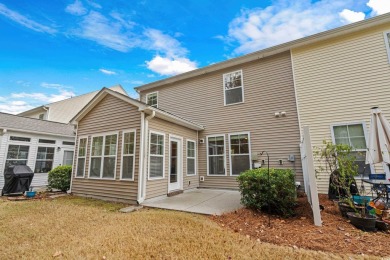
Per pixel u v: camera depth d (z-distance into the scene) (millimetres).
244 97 8750
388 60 6434
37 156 10984
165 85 11078
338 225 3898
